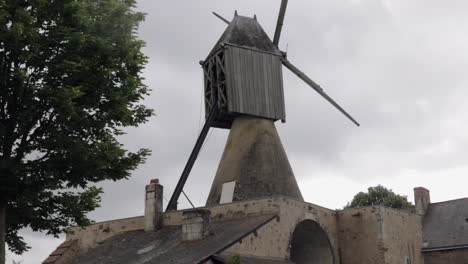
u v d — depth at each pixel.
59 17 17.69
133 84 18.77
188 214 26.09
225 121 34.00
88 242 33.03
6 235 18.70
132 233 31.25
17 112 17.05
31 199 17.53
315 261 29.94
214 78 33.78
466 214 35.50
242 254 23.48
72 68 17.14
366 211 29.34
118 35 18.97
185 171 32.31
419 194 38.16
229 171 31.19
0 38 16.16
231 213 27.95
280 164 31.39
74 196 18.36
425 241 34.12
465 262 32.19
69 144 17.17
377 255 28.47
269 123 32.91
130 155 19.00
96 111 18.34
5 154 17.19
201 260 21.67
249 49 33.31
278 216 25.97
